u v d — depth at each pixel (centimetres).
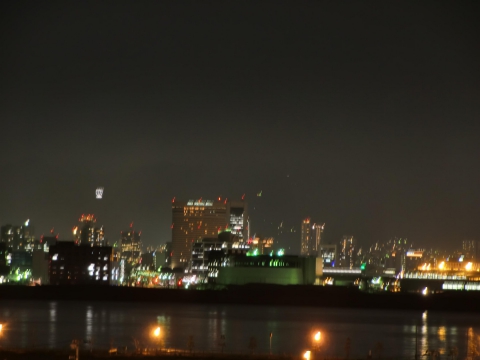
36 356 16038
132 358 16012
